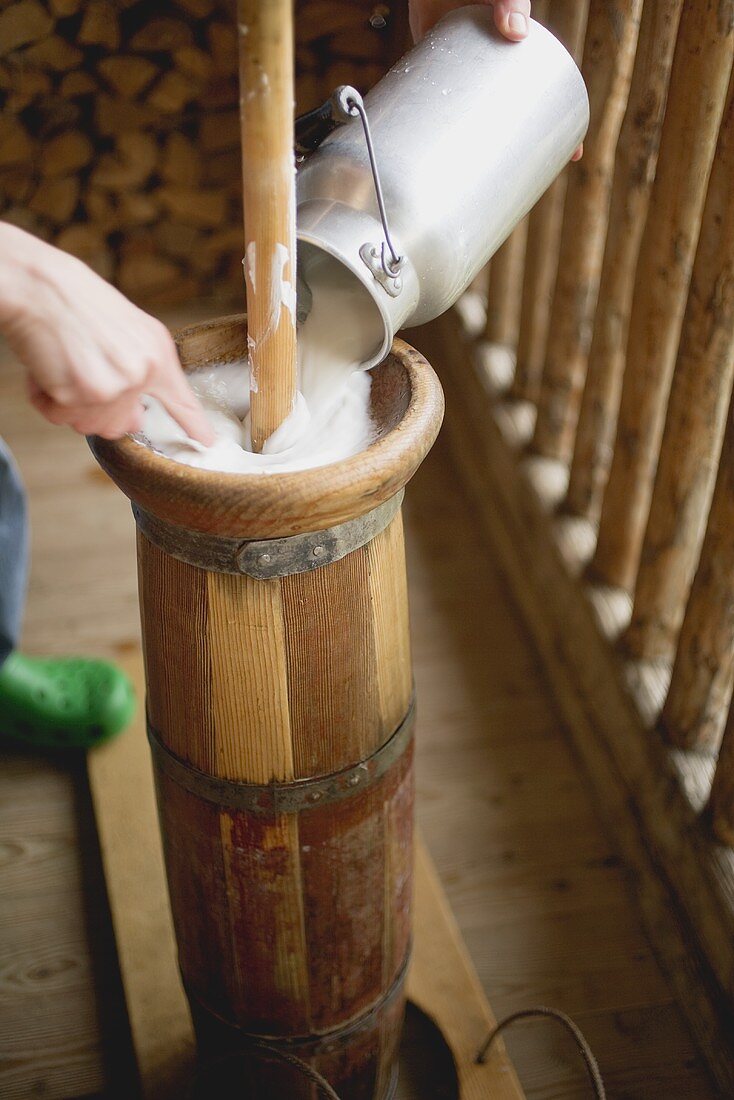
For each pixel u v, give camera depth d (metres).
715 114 1.33
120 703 1.75
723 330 1.34
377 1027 1.22
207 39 2.68
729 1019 1.35
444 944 1.46
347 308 1.00
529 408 2.18
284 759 0.99
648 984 1.52
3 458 1.50
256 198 0.84
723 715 1.52
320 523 0.87
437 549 2.28
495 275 2.26
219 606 0.92
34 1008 1.47
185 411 0.89
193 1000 1.23
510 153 0.99
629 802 1.64
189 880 1.11
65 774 1.78
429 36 1.03
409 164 0.93
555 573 1.92
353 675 0.98
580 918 1.60
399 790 1.10
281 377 0.93
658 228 1.45
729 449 1.30
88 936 1.56
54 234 2.88
